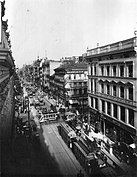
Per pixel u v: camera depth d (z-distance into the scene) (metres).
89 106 32.81
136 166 16.69
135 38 19.69
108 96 25.92
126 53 21.56
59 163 17.33
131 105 20.55
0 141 9.40
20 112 42.25
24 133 24.86
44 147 21.03
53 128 29.91
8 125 16.14
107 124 26.89
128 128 21.28
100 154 18.55
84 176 15.63
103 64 27.25
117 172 15.87
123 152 19.55
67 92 46.50
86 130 26.67
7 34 17.14
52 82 68.88
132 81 20.34
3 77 14.56
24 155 14.38
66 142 22.78
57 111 39.31
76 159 18.72
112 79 24.73
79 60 61.47
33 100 58.50
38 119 35.81
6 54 8.11
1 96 10.87
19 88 78.44
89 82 32.66
